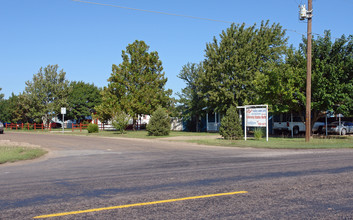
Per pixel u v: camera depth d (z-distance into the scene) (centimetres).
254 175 834
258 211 506
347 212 498
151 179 803
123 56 3956
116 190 676
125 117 3459
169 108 4191
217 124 4056
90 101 6450
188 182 752
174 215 489
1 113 6681
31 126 4931
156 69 4034
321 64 2225
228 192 639
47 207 545
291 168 949
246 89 3130
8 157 1295
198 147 1869
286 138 2445
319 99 2284
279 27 3553
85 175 893
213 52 3278
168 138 2566
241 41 3186
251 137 2588
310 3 1938
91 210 521
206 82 3331
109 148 1847
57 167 1088
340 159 1167
